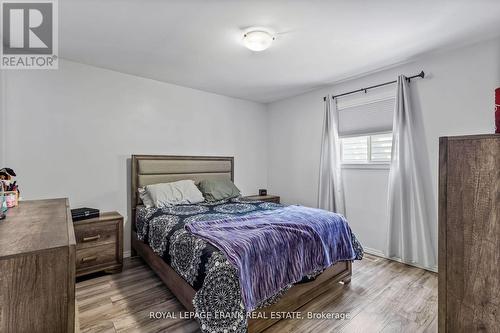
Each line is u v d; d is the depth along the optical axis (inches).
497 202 33.3
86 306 79.4
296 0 68.1
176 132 142.6
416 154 108.9
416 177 107.6
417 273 103.4
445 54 102.0
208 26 81.5
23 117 98.3
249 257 63.2
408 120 109.5
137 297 84.9
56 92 105.7
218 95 161.6
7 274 28.3
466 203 36.1
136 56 105.0
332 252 86.8
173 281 80.1
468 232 35.9
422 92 108.4
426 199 107.6
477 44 94.2
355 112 134.3
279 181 178.9
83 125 112.5
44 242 32.7
